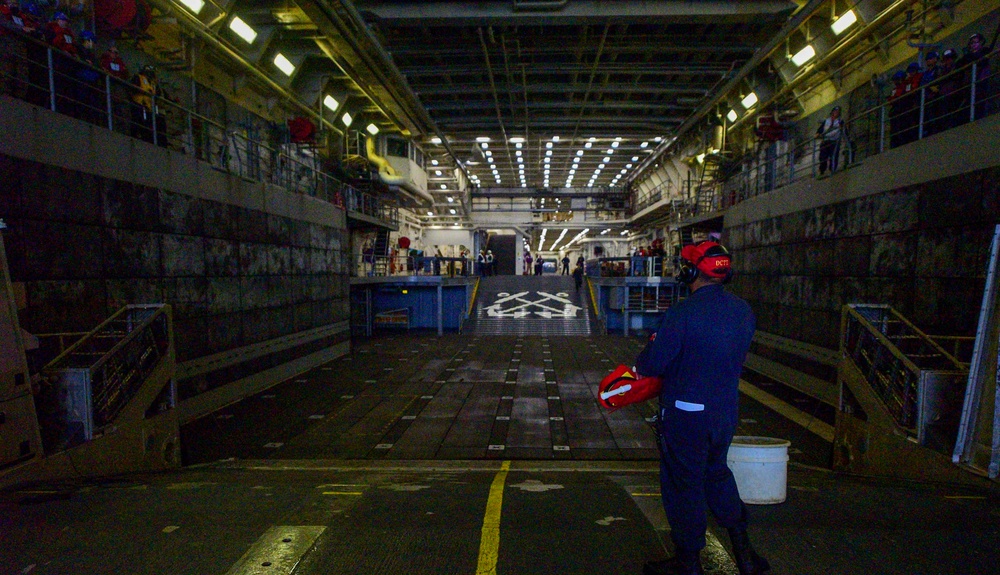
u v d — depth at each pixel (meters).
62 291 7.37
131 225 8.70
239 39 14.00
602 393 2.21
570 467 7.13
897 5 10.78
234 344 11.63
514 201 43.66
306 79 18.61
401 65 18.09
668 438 2.04
